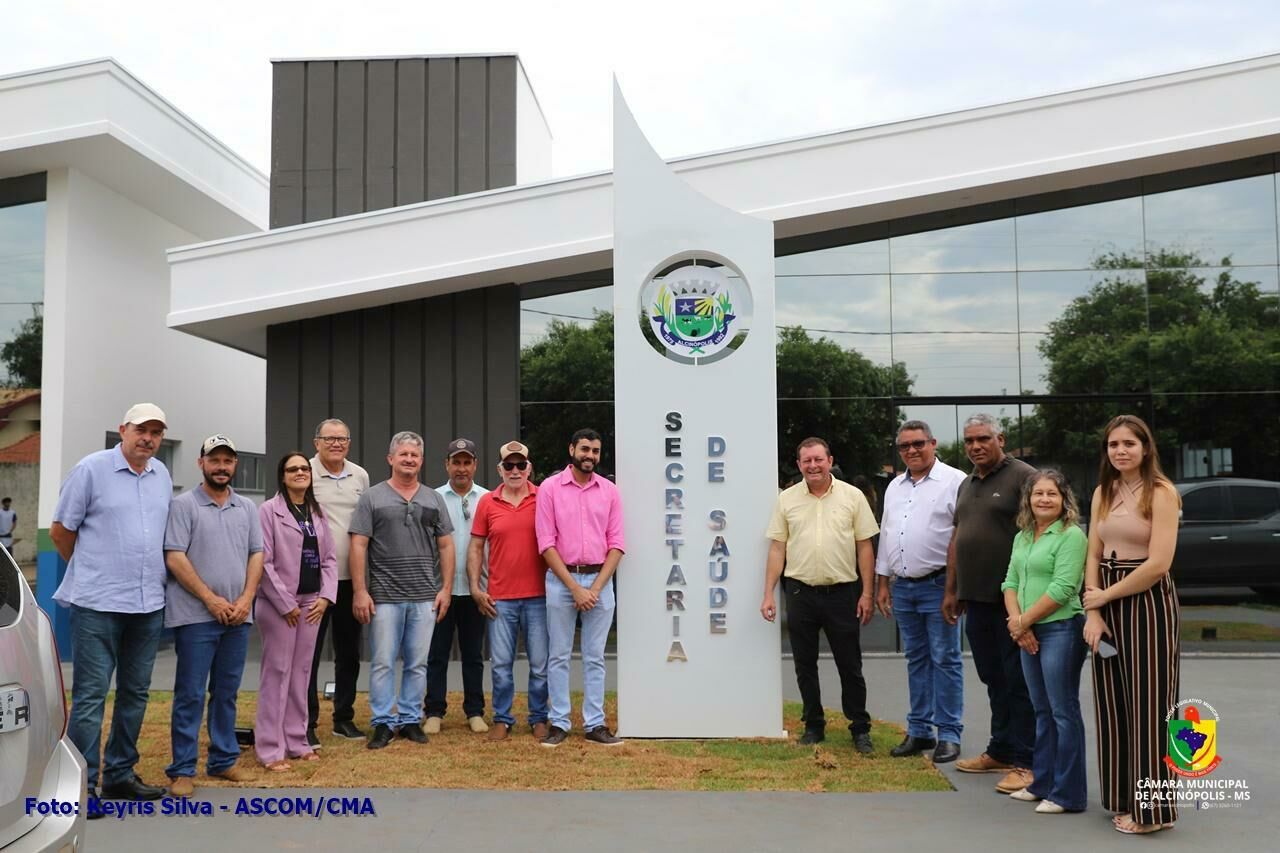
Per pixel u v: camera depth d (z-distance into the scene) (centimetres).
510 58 1166
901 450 656
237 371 1598
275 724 615
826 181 995
